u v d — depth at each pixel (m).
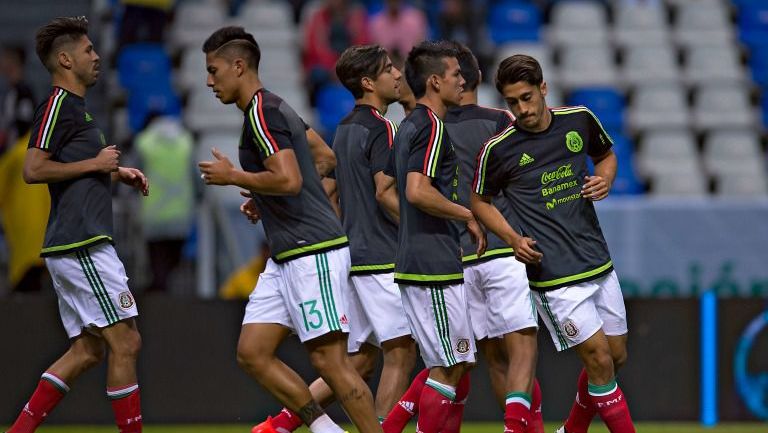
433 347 20.78
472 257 22.39
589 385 21.42
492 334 22.16
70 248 21.50
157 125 36.88
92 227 21.59
